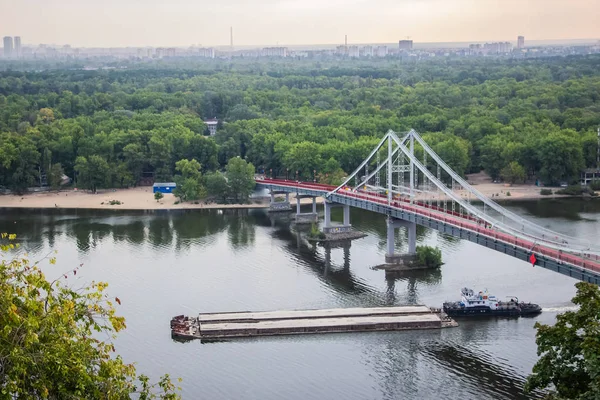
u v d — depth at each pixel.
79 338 97.06
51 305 94.94
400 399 189.25
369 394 192.00
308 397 190.50
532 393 191.00
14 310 86.31
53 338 92.00
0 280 90.19
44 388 86.69
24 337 87.88
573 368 132.12
